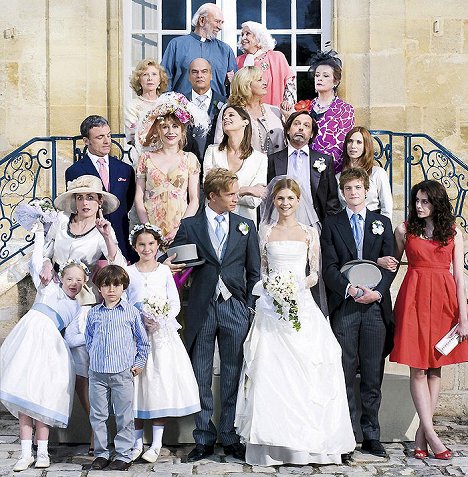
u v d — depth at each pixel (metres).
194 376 7.49
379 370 7.60
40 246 7.62
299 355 7.30
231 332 7.50
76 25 10.63
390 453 7.62
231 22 11.10
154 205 8.23
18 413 7.27
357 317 7.55
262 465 7.27
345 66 10.62
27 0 10.63
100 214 7.85
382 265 7.55
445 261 7.61
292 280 7.29
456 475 7.04
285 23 11.09
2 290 8.96
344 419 7.34
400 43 10.50
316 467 7.23
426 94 10.56
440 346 7.49
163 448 7.77
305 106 9.05
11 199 10.60
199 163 8.45
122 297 7.41
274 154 8.34
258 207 8.57
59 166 10.62
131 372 7.24
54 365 7.25
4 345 7.33
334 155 8.73
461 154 10.55
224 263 7.54
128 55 11.04
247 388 7.41
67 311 7.43
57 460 7.41
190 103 8.52
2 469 7.13
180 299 8.33
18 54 10.66
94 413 7.23
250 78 8.60
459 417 8.88
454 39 10.55
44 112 10.66
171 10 11.12
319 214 8.25
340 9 10.61
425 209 7.60
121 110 10.84
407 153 10.25
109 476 6.96
